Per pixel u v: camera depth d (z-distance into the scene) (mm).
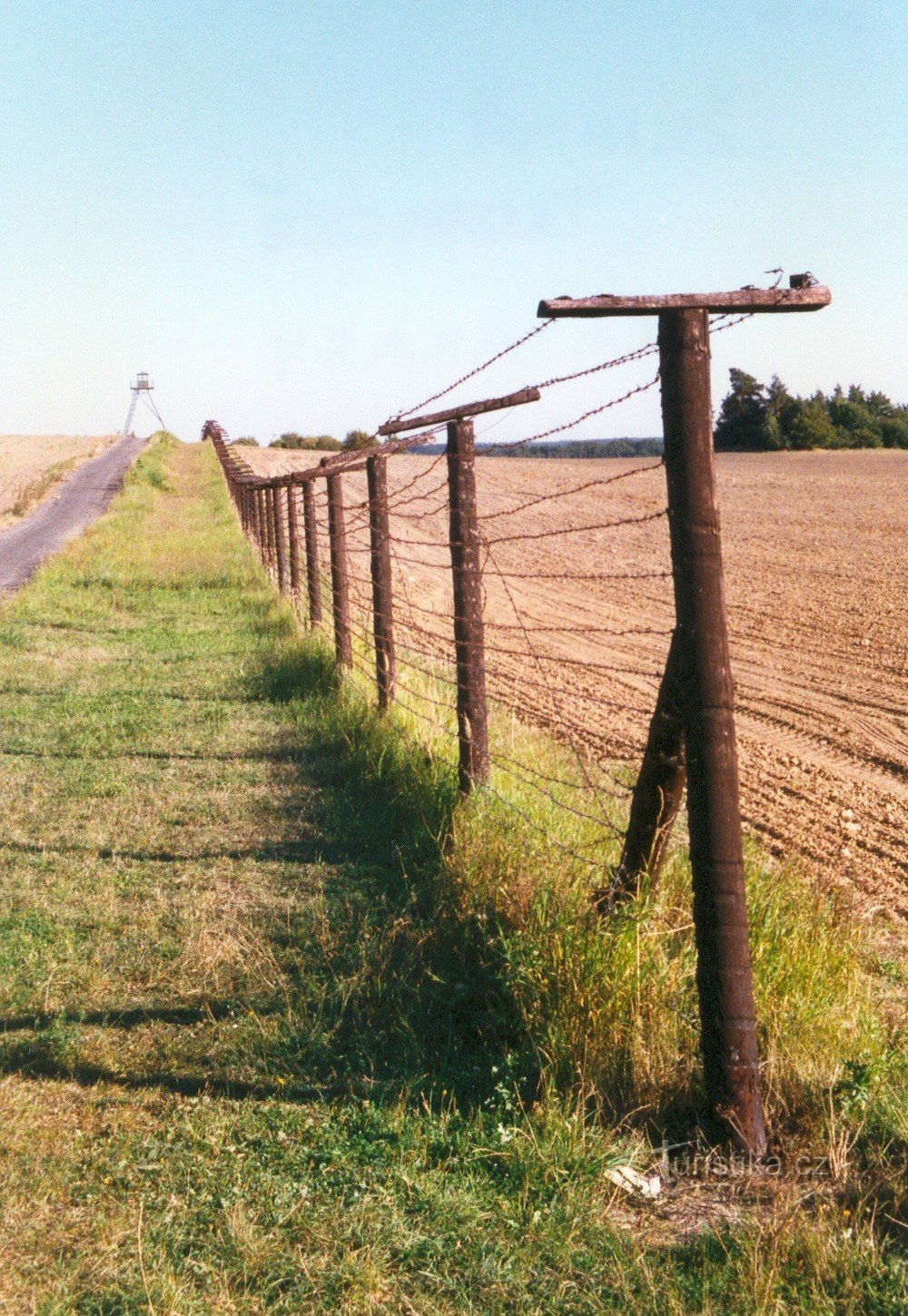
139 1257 2852
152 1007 4348
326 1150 3361
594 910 4184
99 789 7434
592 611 17453
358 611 14719
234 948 4793
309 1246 2934
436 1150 3369
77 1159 3328
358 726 8359
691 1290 2727
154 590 18297
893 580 19719
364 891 5512
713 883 3375
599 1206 3070
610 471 52688
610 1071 3637
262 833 6527
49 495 44344
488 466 57969
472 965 4508
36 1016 4266
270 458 66062
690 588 3367
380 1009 4254
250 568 20203
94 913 5293
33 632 14008
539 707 10180
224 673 11523
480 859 5129
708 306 3283
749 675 12094
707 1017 3406
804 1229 2861
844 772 8312
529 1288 2781
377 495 8242
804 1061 3596
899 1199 3033
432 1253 2898
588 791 6836
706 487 3346
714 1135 3373
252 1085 3773
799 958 4086
